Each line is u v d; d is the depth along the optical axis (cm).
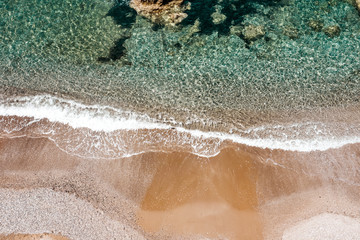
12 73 1507
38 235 1053
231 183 1157
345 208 1101
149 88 1459
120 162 1215
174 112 1368
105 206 1115
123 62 1554
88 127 1313
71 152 1239
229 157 1215
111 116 1351
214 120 1334
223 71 1518
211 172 1181
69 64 1546
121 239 1052
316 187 1144
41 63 1548
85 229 1068
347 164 1188
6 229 1059
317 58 1543
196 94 1437
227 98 1419
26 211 1095
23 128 1307
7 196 1127
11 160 1214
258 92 1438
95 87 1460
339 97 1403
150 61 1557
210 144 1255
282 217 1090
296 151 1227
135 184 1163
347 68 1505
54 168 1198
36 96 1418
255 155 1219
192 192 1142
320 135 1270
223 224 1080
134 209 1112
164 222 1087
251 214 1096
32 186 1152
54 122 1328
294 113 1353
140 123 1327
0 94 1422
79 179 1175
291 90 1441
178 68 1533
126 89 1454
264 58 1552
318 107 1372
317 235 1052
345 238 1045
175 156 1224
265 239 1052
